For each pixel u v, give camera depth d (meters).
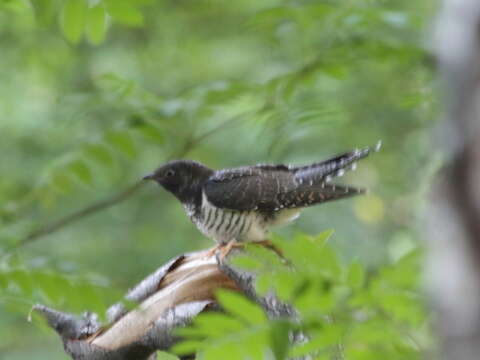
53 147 20.03
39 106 21.69
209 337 4.95
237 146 18.69
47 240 18.66
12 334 17.27
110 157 11.12
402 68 11.04
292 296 4.87
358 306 4.89
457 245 3.78
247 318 4.91
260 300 7.06
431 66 9.80
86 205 19.09
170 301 8.13
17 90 21.92
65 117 13.11
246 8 23.52
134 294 8.31
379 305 4.83
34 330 17.42
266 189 11.01
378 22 10.64
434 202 3.93
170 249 19.86
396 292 4.77
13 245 10.21
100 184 18.45
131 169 19.31
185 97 11.34
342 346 5.07
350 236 18.05
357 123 16.64
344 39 10.54
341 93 16.48
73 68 22.69
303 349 4.99
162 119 11.24
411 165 16.61
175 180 11.68
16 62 22.58
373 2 10.97
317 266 4.86
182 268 8.41
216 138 18.72
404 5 14.05
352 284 4.82
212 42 23.97
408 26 10.38
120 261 19.58
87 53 22.86
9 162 19.91
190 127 11.86
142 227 19.92
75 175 11.16
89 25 9.12
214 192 11.15
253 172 11.25
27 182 19.62
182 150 12.16
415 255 4.66
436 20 4.23
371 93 16.22
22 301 6.81
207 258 8.47
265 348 4.86
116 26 22.78
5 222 11.23
